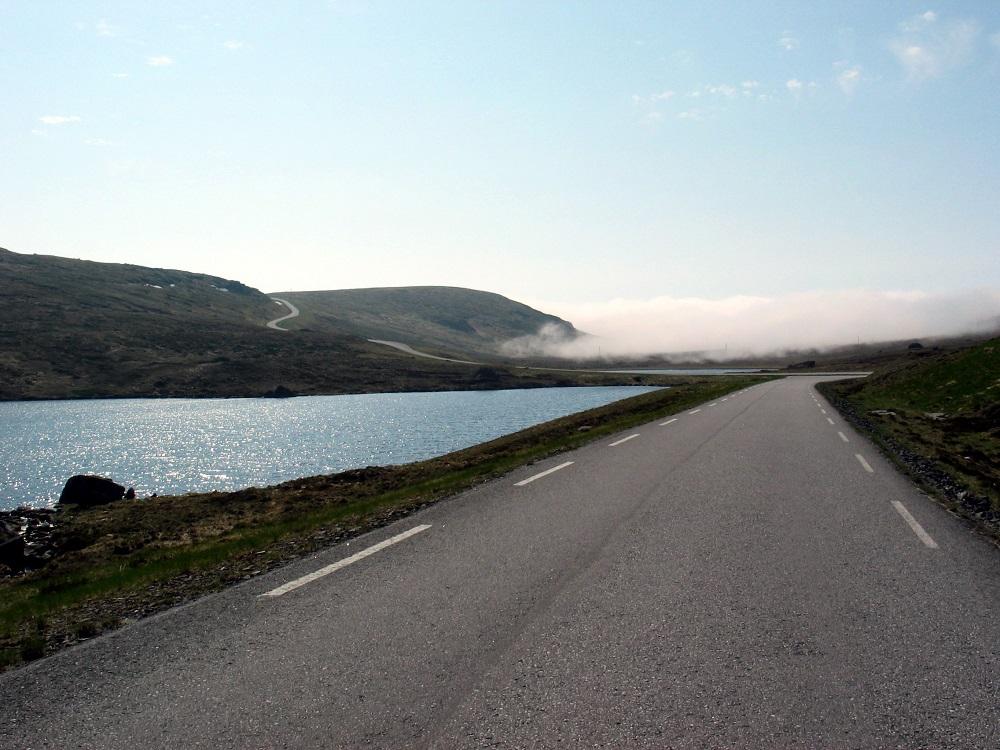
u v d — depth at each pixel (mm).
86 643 5125
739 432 19578
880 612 5289
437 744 3412
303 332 182250
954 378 30578
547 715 3697
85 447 53375
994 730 3553
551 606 5473
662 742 3422
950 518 8703
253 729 3619
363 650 4660
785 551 7102
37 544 13758
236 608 5758
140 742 3525
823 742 3434
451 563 6859
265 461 43750
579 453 16172
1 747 3498
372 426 63812
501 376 147125
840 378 67812
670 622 5086
